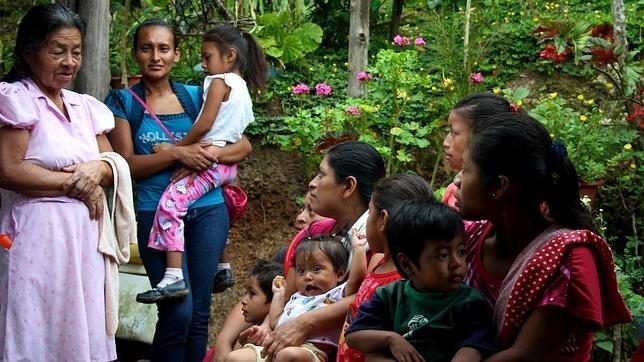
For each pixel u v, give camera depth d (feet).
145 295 13.65
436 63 22.00
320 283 11.12
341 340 9.79
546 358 7.30
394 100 20.21
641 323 15.96
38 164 12.25
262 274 12.92
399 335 7.98
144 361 16.52
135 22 22.65
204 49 14.88
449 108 20.34
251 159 21.27
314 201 11.52
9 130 12.12
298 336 10.42
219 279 15.49
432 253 7.98
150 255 14.23
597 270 7.44
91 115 13.08
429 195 9.98
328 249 11.17
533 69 23.17
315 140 19.95
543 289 7.29
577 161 18.26
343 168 11.34
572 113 19.08
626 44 19.83
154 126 14.43
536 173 7.62
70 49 12.39
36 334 12.05
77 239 12.33
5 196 12.49
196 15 20.74
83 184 12.36
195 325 14.47
